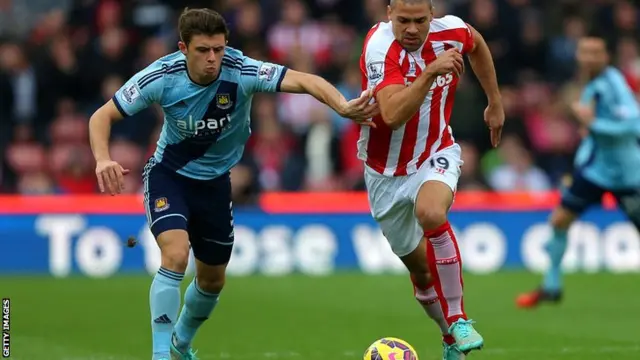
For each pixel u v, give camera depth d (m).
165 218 23.70
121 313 37.53
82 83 58.06
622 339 31.83
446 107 24.55
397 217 25.08
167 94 23.38
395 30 23.47
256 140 55.72
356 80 58.34
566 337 32.22
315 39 60.97
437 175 23.94
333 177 55.59
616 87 39.09
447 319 23.61
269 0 61.31
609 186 39.59
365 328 34.31
